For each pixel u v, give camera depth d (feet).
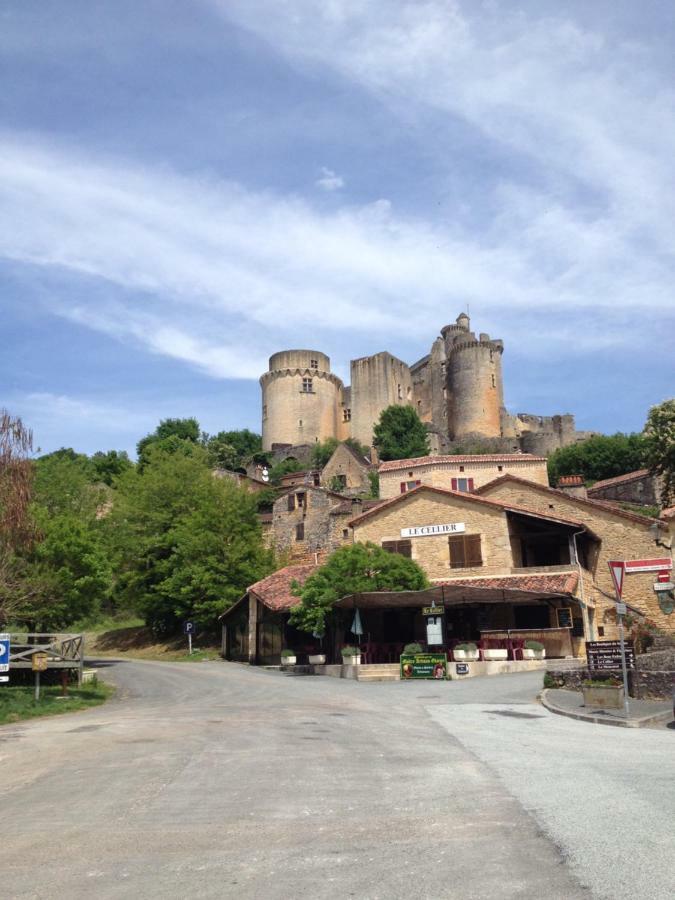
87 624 173.88
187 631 131.13
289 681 80.89
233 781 27.61
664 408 119.85
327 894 15.48
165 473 162.30
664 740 36.40
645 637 89.51
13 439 77.71
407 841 19.17
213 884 16.38
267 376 340.59
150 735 41.98
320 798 24.38
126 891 16.14
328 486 232.73
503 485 114.01
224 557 134.10
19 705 62.34
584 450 233.35
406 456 273.75
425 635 98.02
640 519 103.65
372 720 46.14
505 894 15.14
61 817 23.30
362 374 329.72
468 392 322.96
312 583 91.97
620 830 19.51
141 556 149.59
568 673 59.36
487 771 28.50
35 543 84.84
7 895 16.17
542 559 112.78
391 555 94.58
